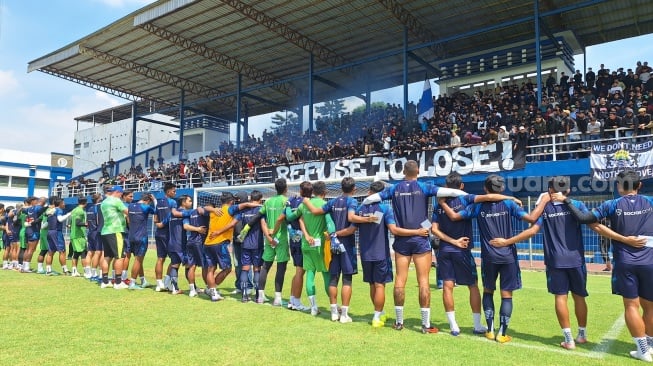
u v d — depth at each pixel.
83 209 10.13
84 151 48.72
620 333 5.17
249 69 30.53
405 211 5.20
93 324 5.33
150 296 7.38
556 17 21.97
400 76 30.33
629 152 13.27
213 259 7.05
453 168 16.59
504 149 15.63
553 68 21.95
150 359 4.00
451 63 24.86
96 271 9.54
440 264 5.20
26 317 5.71
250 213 7.02
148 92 35.59
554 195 4.68
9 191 43.28
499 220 4.86
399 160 17.78
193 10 22.38
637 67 17.22
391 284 9.10
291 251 6.45
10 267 11.91
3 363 3.88
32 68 29.20
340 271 5.74
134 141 36.72
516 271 4.86
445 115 20.58
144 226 8.34
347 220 5.58
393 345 4.51
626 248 4.35
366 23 23.69
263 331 5.05
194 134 40.72
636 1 20.36
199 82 33.25
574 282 4.66
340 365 3.86
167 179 28.91
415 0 20.91
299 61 29.19
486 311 4.92
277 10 22.27
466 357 4.12
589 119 14.87
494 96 21.45
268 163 23.95
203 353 4.18
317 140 25.42
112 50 27.45
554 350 4.43
